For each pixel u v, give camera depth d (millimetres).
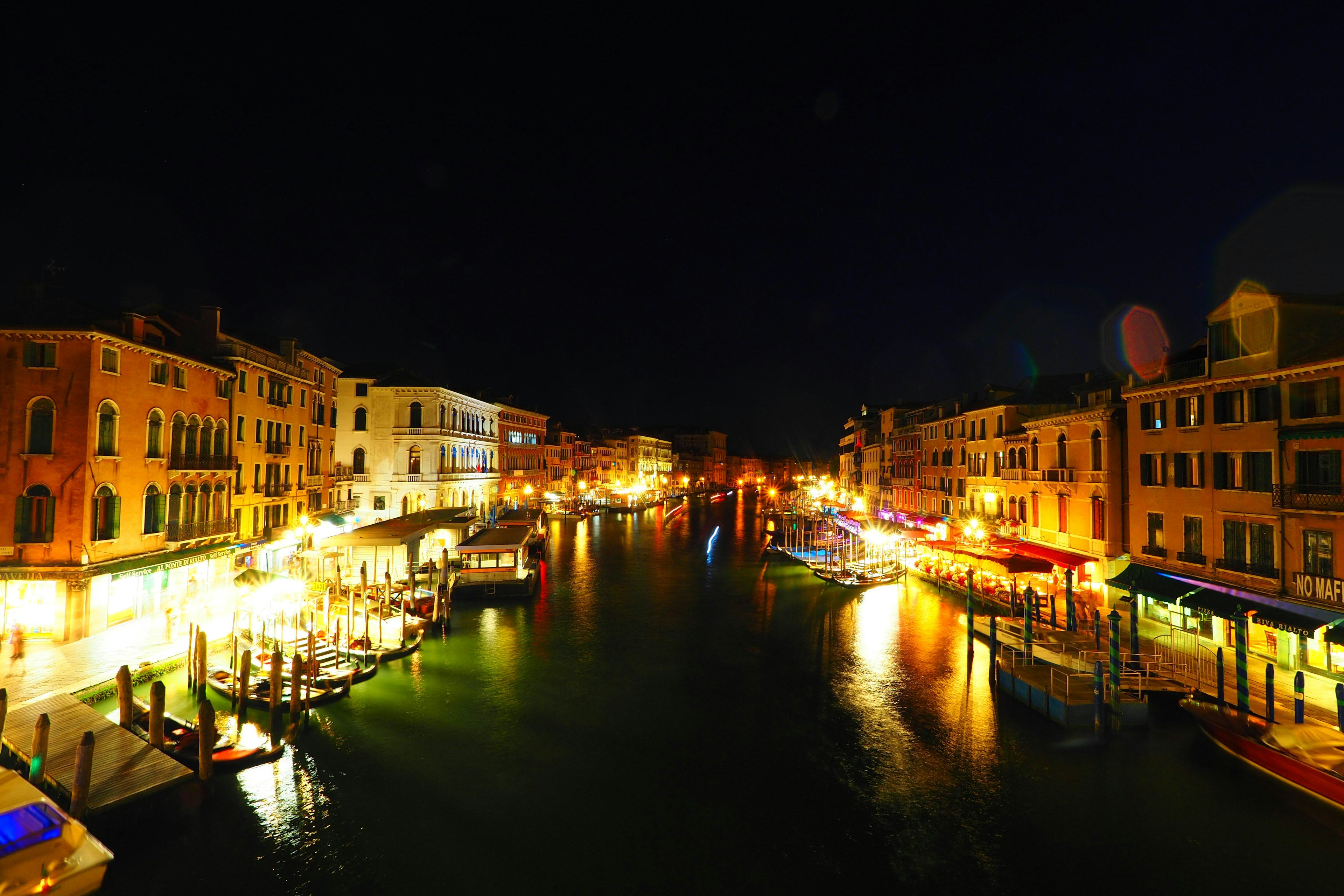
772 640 24828
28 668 17328
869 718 17391
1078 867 11328
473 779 14211
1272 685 14578
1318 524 17531
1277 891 10680
